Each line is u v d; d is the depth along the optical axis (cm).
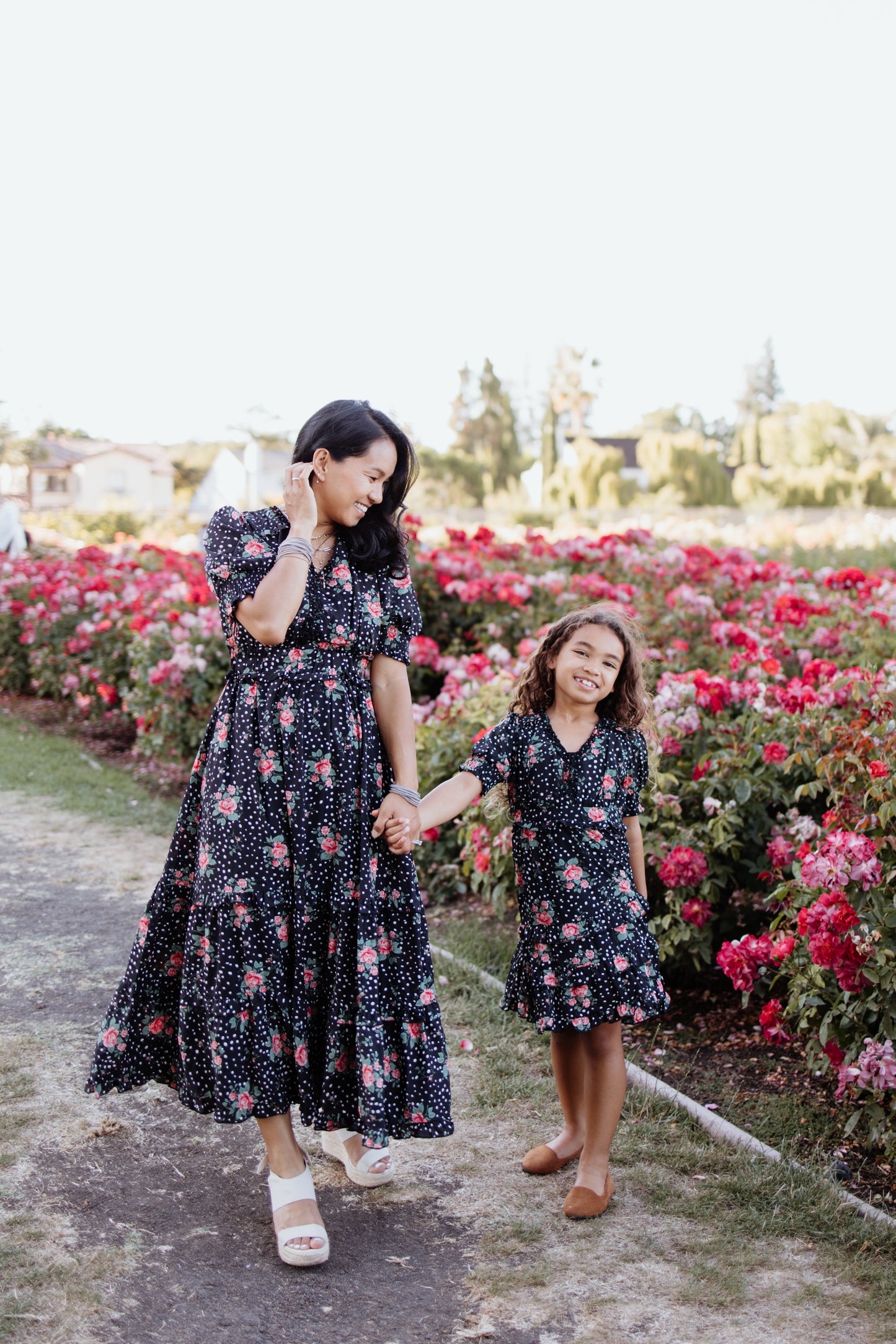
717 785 359
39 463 4731
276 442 6384
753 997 353
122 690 737
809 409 4950
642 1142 268
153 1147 260
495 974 374
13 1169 246
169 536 3072
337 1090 219
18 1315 196
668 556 694
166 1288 208
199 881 220
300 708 218
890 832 296
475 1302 208
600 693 246
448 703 496
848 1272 219
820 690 389
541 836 248
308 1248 213
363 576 230
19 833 518
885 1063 246
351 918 219
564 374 7512
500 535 1839
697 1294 212
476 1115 282
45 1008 332
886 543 1638
